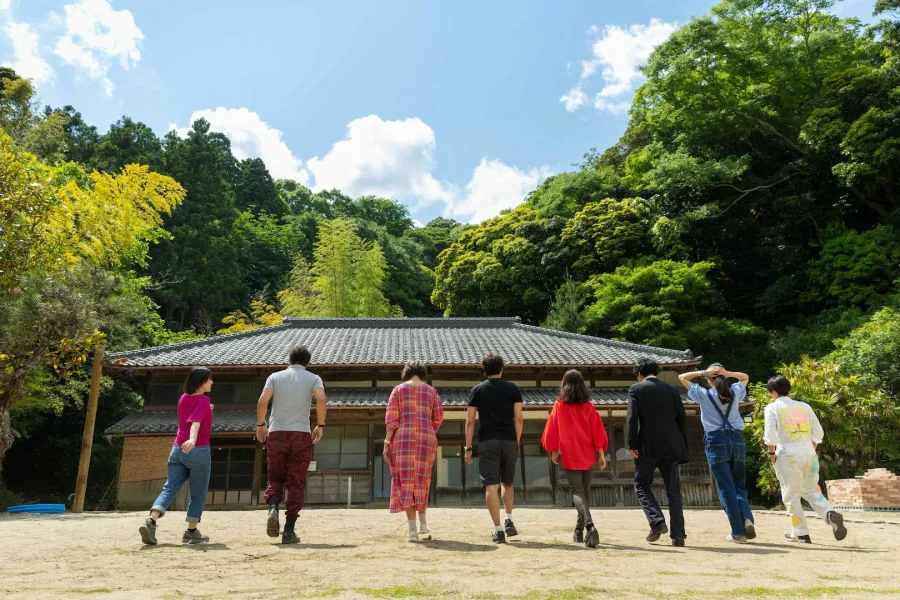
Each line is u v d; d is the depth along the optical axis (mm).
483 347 15961
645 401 4574
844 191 24203
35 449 19984
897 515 8133
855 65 25453
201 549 3998
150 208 17250
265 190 55906
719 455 4734
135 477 12859
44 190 11312
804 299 22297
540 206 32031
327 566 3264
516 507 13227
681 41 25406
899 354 13828
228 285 38938
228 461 13398
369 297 29875
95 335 11258
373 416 13758
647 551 3982
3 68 21875
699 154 26906
